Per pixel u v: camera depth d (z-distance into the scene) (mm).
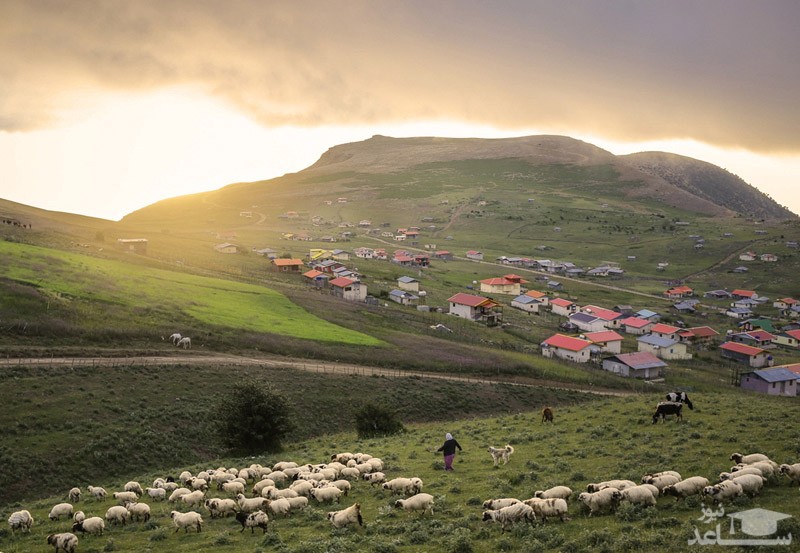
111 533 26938
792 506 20906
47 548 25000
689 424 37719
